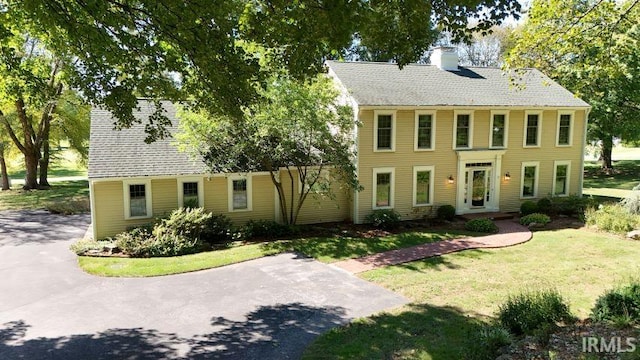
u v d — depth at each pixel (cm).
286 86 1709
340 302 1121
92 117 1973
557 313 868
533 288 1175
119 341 906
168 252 1580
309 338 916
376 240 1788
